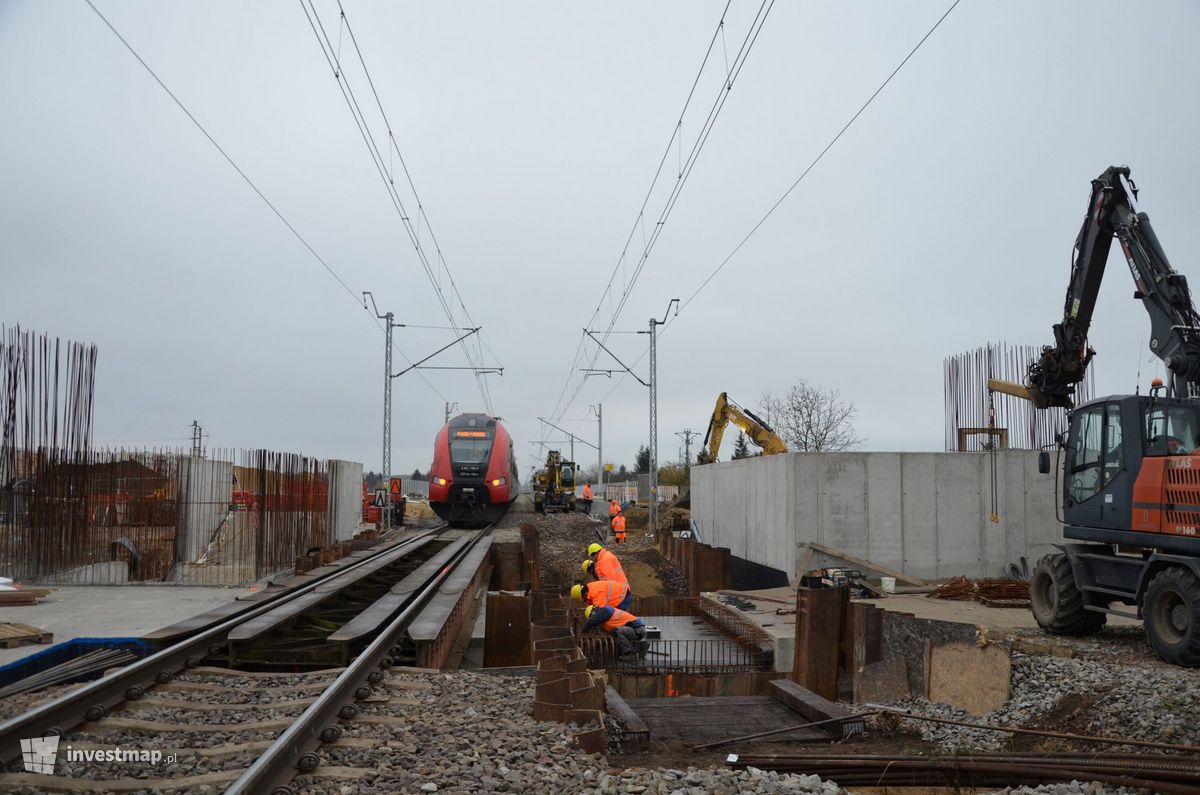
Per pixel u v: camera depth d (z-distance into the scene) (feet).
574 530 122.11
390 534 107.45
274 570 61.16
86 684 23.38
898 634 39.22
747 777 20.72
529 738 21.45
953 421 70.74
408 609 35.22
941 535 62.28
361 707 23.50
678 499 132.77
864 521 61.77
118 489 58.80
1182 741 24.13
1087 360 41.50
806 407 174.40
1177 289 35.63
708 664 42.80
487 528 114.11
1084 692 29.45
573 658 28.12
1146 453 33.27
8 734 18.48
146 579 57.06
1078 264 41.24
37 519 54.29
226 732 21.07
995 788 23.91
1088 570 36.09
